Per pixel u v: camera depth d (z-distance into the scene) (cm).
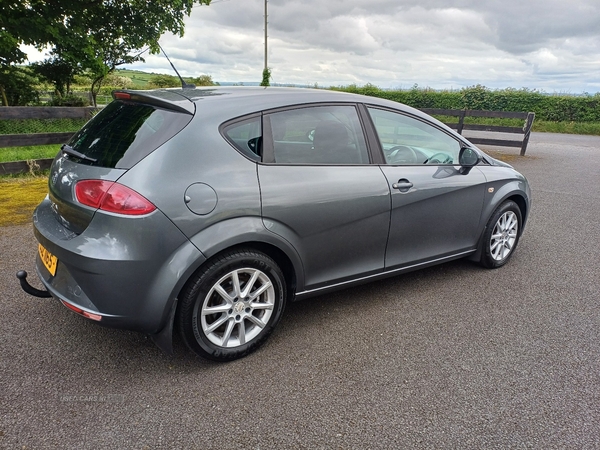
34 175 683
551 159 1145
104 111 280
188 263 226
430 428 209
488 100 2470
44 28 1577
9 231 452
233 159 245
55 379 235
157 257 220
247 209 243
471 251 388
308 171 272
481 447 199
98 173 225
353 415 216
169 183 222
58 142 712
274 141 264
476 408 224
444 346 281
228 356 255
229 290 255
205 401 223
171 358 259
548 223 565
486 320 316
